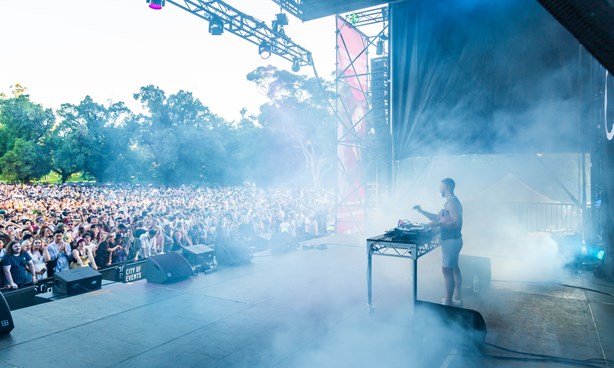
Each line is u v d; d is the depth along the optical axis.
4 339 4.02
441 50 8.16
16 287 6.97
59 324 4.43
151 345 3.85
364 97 13.79
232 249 7.53
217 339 3.97
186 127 58.66
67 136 62.72
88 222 12.69
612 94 5.84
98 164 63.22
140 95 58.78
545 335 3.87
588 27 0.82
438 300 5.04
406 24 8.59
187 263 6.54
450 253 4.59
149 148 61.22
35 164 65.00
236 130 67.19
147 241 10.74
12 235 9.27
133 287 6.01
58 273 5.92
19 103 71.19
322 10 9.82
